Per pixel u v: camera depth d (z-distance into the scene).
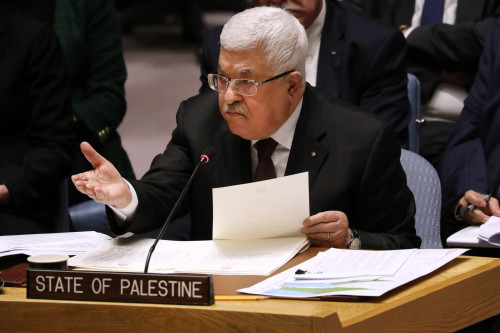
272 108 8.72
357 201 9.23
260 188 8.16
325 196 9.08
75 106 14.59
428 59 14.65
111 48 15.29
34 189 12.22
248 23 8.55
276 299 6.52
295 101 9.03
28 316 6.61
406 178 9.98
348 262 7.44
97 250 8.19
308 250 8.08
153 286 6.35
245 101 8.65
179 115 10.04
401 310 6.38
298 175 8.09
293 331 5.85
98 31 15.22
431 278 7.06
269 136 9.11
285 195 8.11
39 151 12.36
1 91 12.35
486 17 14.81
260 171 9.25
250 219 8.20
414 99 13.71
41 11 14.73
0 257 8.39
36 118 12.52
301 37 8.84
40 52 12.62
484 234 9.43
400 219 9.36
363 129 9.28
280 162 9.30
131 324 6.34
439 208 10.77
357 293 6.44
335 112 9.41
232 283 7.04
